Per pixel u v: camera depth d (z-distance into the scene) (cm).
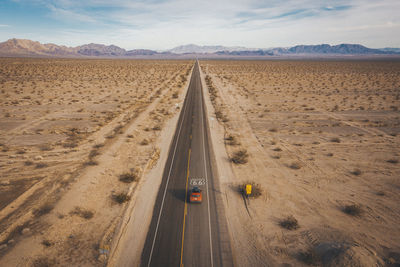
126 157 3025
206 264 1512
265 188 2362
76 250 1573
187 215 1966
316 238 1694
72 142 3391
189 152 3206
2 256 1484
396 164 2816
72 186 2272
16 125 4094
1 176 2438
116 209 2012
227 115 5053
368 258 1429
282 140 3672
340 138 3722
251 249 1625
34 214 1884
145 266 1490
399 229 1780
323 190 2319
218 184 2436
